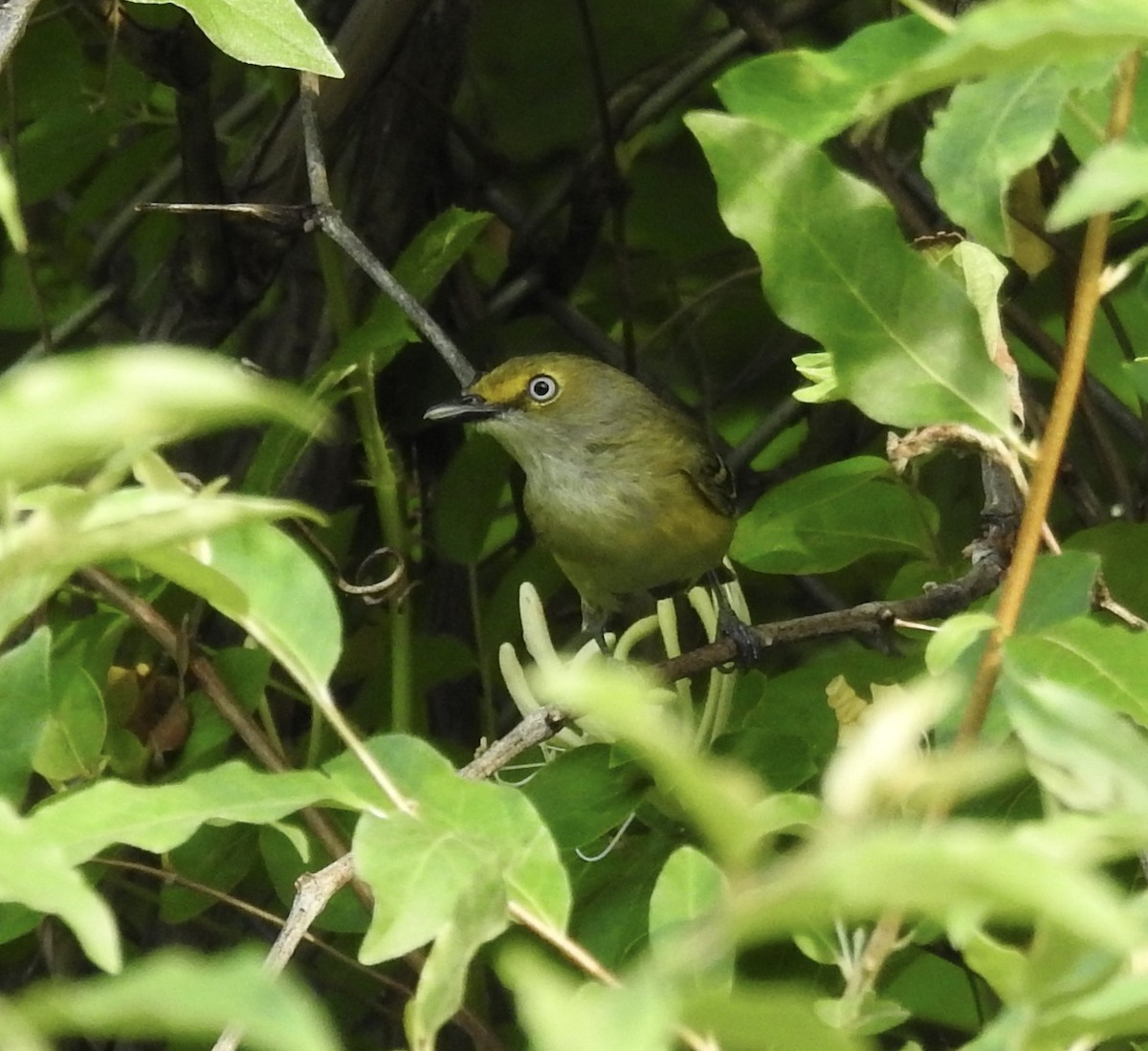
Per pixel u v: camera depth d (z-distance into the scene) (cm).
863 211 471
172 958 248
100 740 688
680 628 1096
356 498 1054
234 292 959
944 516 999
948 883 247
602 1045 238
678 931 393
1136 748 361
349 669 972
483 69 1206
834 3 1061
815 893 256
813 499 780
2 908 629
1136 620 572
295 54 530
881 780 300
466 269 1123
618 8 1198
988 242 446
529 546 1157
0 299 1200
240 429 1042
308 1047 232
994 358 525
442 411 1009
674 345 1257
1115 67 432
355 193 1065
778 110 479
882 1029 421
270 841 709
